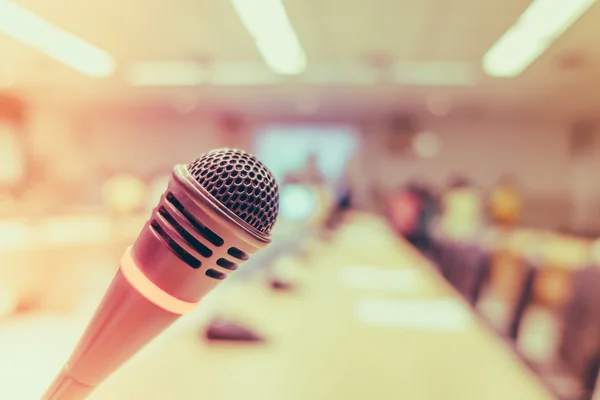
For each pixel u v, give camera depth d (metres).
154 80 8.76
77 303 1.75
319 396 0.91
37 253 1.99
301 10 5.04
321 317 1.52
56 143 12.63
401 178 12.55
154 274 0.31
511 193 10.34
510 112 11.41
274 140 12.71
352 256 3.01
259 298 1.73
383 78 8.20
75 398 0.34
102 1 4.91
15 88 9.70
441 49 6.38
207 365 1.04
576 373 1.91
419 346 1.27
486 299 3.81
